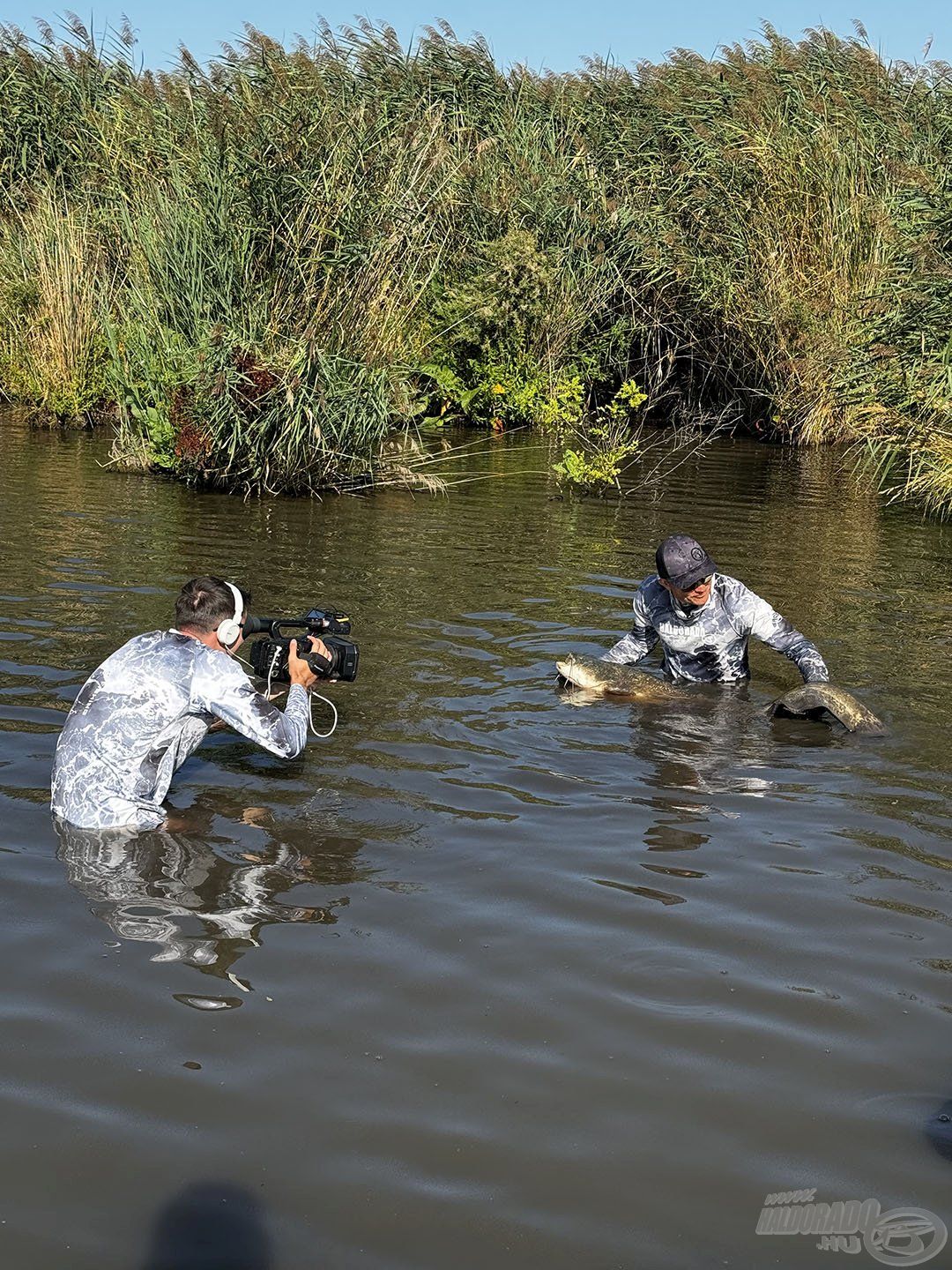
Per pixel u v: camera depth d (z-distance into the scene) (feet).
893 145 50.42
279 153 40.47
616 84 60.18
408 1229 8.41
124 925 12.33
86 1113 9.48
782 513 36.58
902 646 22.91
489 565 28.68
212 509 34.45
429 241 44.42
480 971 11.62
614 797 15.79
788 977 11.63
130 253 43.45
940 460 38.45
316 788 15.83
